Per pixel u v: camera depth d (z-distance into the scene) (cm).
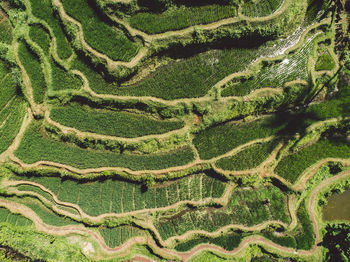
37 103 2450
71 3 2241
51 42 2358
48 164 2512
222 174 2494
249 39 2281
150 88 2336
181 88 2330
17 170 2528
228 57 2311
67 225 2645
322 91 2455
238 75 2306
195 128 2420
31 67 2425
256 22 2191
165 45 2208
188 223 2619
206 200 2566
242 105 2359
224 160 2495
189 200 2570
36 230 2625
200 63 2320
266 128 2475
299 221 2600
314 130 2473
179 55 2303
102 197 2597
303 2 2303
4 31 2455
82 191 2605
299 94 2391
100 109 2422
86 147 2489
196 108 2342
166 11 2181
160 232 2612
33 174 2556
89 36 2238
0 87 2514
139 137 2423
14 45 2419
